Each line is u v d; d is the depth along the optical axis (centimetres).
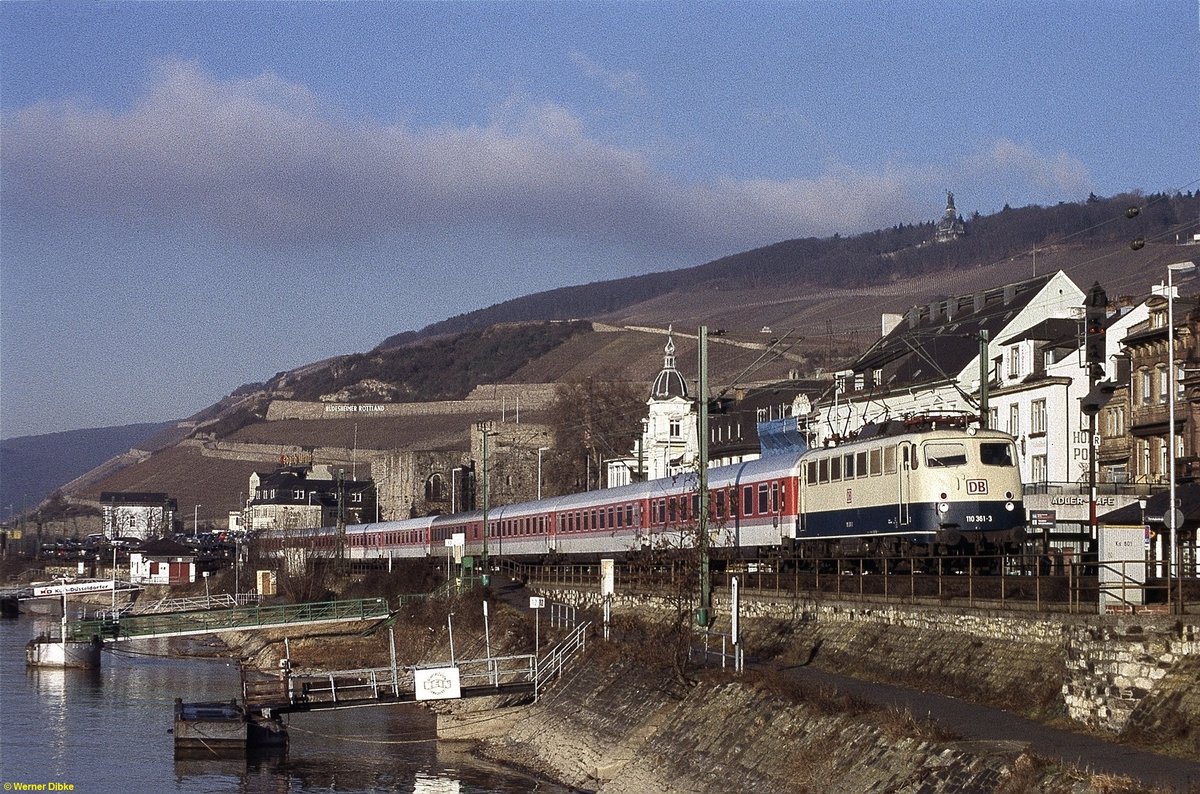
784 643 6456
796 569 7100
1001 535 6519
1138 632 4009
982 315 11869
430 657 9731
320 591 14588
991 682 4819
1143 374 8731
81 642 11412
